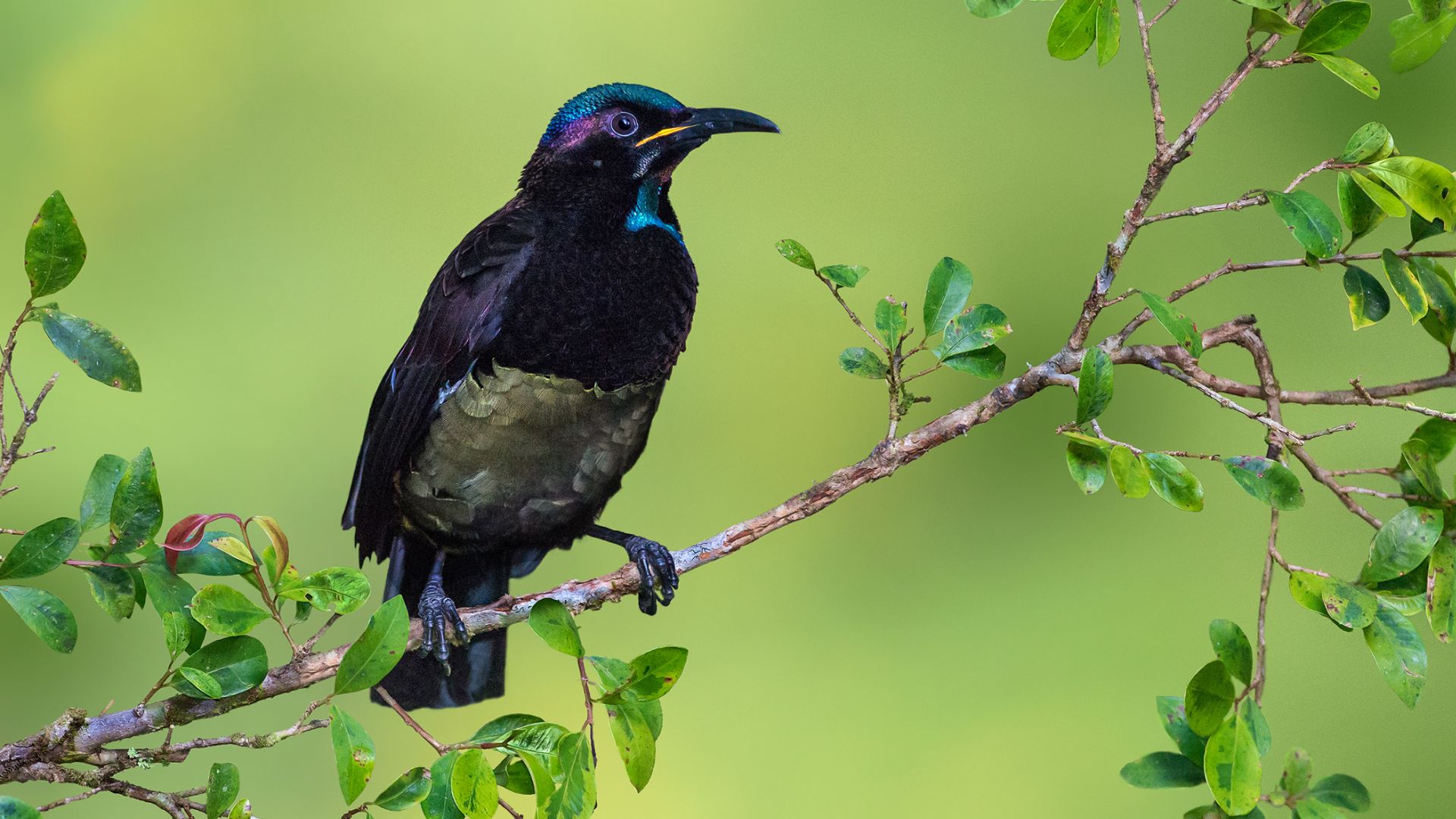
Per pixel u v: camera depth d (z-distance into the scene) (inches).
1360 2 204.5
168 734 203.5
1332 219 213.2
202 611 195.5
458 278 291.4
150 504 205.9
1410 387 220.1
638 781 193.2
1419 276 218.7
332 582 200.4
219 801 194.2
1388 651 195.8
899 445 242.1
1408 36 221.0
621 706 194.2
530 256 290.2
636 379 293.7
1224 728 190.9
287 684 214.1
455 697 300.4
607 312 290.2
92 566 206.7
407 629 194.2
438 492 295.1
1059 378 230.7
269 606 199.6
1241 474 199.0
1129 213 224.7
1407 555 198.7
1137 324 232.4
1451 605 199.2
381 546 310.2
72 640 204.5
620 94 303.7
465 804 185.5
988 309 239.1
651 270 296.2
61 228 196.7
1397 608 199.3
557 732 193.6
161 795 199.8
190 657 200.4
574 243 292.5
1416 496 204.1
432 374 289.7
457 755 190.4
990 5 209.8
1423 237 220.4
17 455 192.5
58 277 197.9
